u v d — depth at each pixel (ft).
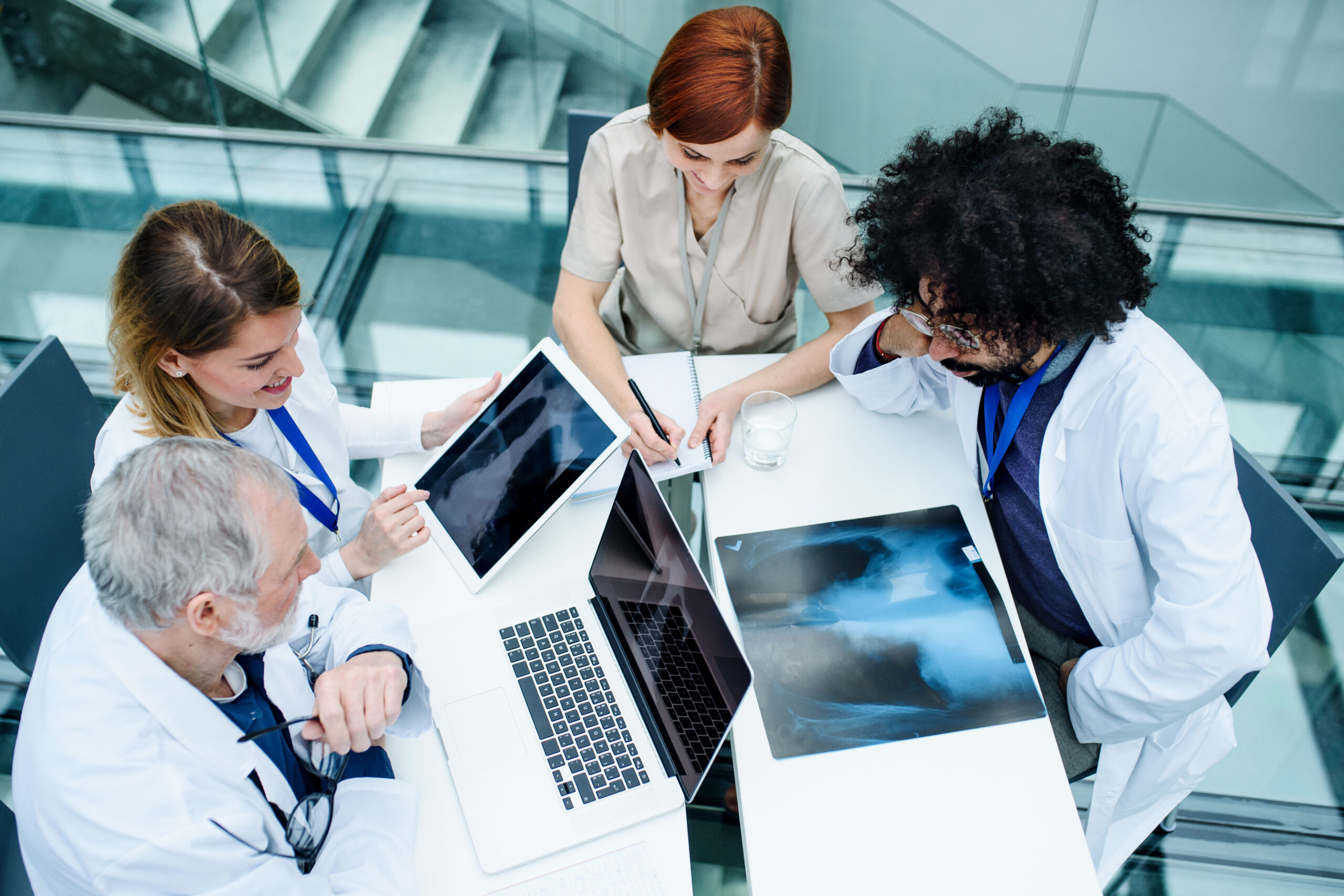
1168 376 3.96
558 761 3.89
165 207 3.80
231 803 3.12
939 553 4.66
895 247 4.06
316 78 11.19
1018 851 3.67
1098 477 4.20
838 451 5.24
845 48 9.76
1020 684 4.14
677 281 6.04
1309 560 4.30
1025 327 3.72
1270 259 10.62
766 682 4.17
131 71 11.21
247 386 4.01
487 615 4.39
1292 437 9.00
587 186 5.81
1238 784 6.59
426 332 9.81
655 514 4.01
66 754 2.94
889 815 3.77
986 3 9.20
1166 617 4.00
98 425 5.19
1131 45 9.34
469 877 3.59
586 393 4.50
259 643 3.19
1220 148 10.07
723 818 6.17
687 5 9.82
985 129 4.09
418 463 5.21
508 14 10.40
